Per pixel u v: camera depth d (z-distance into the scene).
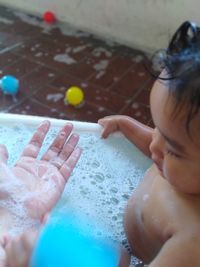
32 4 1.91
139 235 0.60
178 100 0.38
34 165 0.65
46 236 0.52
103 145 0.76
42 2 1.87
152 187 0.59
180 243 0.48
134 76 1.55
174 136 0.41
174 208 0.52
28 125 0.77
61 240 0.54
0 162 0.64
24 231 0.54
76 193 0.70
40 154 0.69
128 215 0.63
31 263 0.48
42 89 1.44
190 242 0.48
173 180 0.46
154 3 1.59
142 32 1.70
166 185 0.56
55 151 0.68
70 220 0.63
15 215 0.57
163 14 1.59
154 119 0.43
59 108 1.36
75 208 0.67
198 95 0.37
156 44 1.69
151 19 1.64
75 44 1.73
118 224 0.66
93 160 0.74
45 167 0.65
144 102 1.42
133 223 0.61
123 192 0.71
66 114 1.34
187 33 0.41
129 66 1.61
